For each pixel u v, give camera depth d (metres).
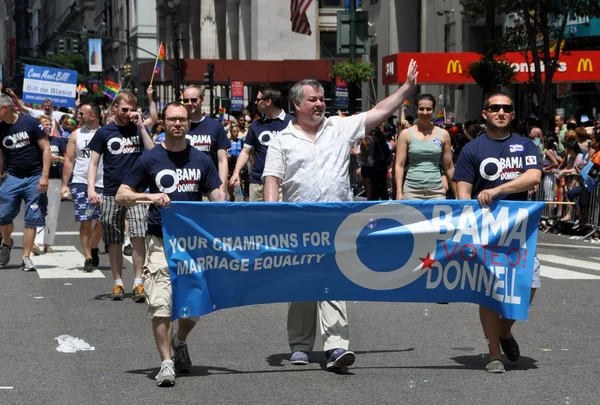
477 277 7.29
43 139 12.76
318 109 7.40
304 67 54.56
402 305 10.30
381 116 7.58
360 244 7.23
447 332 8.82
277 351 8.02
